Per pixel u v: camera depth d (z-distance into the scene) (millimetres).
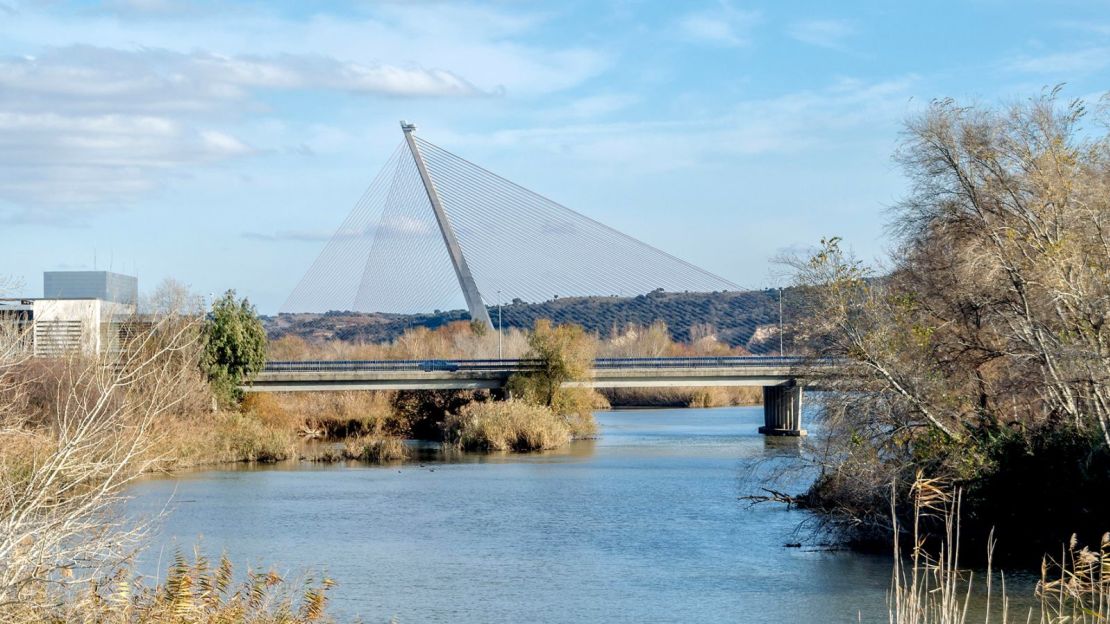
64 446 12633
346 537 34500
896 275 35188
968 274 30922
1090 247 30172
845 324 32406
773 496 42562
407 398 81625
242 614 15680
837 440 32438
